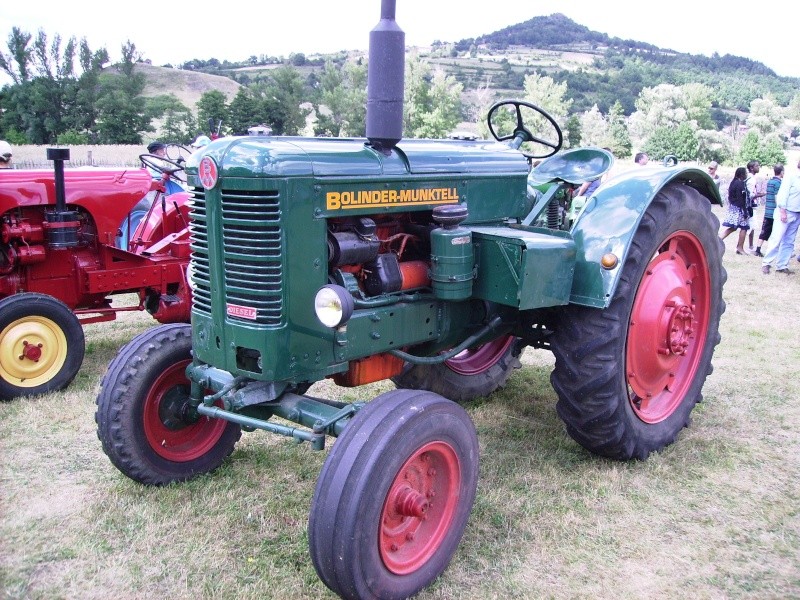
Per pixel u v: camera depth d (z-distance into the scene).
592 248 3.22
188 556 2.75
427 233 3.08
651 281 3.54
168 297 5.57
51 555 2.75
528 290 2.95
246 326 2.57
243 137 2.62
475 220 3.31
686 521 3.03
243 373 2.64
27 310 4.51
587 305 3.19
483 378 4.48
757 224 13.98
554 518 3.04
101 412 3.11
